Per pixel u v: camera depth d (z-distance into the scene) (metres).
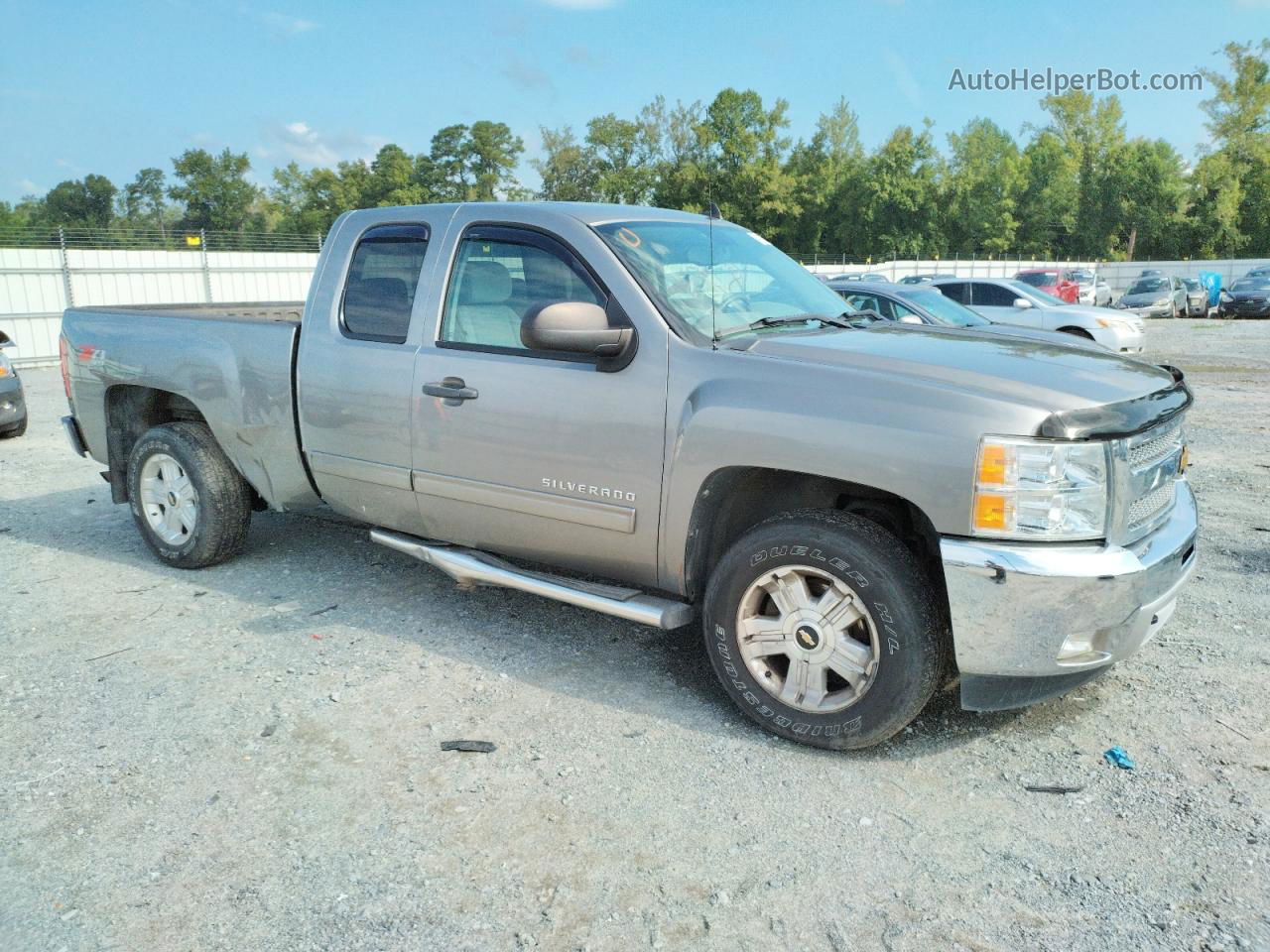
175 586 4.93
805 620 3.20
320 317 4.41
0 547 5.67
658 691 3.71
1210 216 68.19
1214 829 2.77
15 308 20.08
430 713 3.52
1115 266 50.94
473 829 2.81
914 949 2.31
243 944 2.33
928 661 3.02
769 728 3.32
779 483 3.55
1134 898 2.48
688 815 2.87
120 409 5.48
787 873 2.60
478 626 4.36
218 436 4.84
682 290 3.62
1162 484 3.29
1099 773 3.09
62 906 2.47
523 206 3.91
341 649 4.11
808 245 76.31
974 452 2.84
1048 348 3.57
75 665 3.94
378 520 4.43
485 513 3.93
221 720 3.47
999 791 3.00
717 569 3.34
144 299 22.30
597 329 3.37
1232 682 3.71
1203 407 11.36
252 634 4.27
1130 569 2.85
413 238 4.18
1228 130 68.38
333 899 2.50
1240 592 4.71
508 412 3.73
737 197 71.44
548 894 2.52
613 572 3.70
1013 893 2.51
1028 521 2.84
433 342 4.02
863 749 3.25
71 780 3.07
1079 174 73.56
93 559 5.42
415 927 2.39
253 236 24.78
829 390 3.10
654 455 3.40
